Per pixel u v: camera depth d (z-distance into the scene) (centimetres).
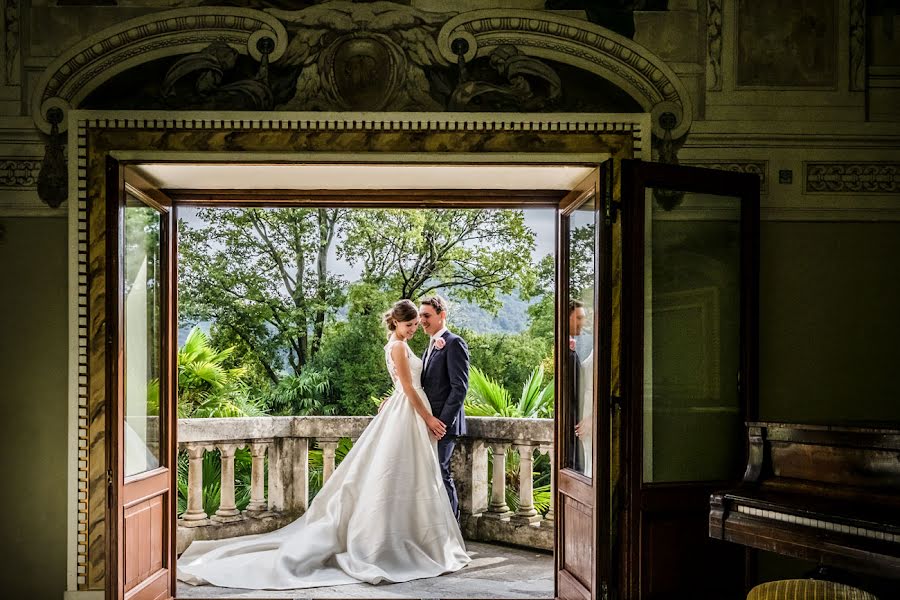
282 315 1452
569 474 476
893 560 298
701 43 463
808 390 464
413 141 446
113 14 452
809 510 326
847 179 466
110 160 413
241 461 1081
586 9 461
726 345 447
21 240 450
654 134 459
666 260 441
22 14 451
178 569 518
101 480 437
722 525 361
